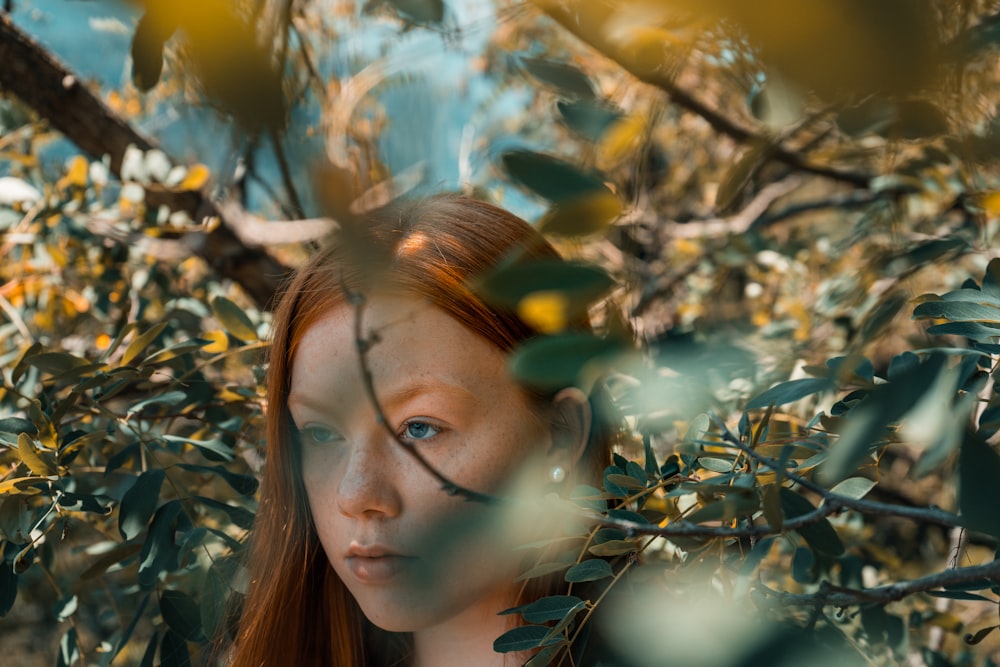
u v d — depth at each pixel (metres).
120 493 1.05
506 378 0.86
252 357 1.23
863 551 1.36
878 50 0.30
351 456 0.87
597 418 0.89
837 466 0.54
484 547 0.85
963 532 0.83
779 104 0.32
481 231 0.89
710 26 0.37
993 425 0.67
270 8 0.29
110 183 1.42
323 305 0.89
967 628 1.28
